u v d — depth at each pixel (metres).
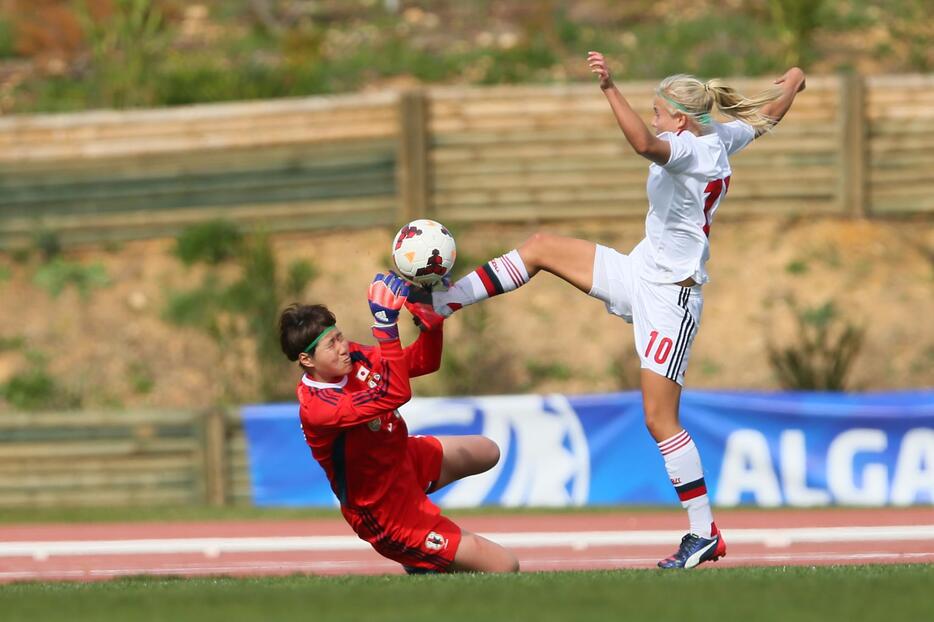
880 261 60.94
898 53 81.31
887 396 44.62
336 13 92.62
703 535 22.66
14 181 64.25
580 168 62.44
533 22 82.75
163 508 47.91
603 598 16.30
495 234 62.59
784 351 55.44
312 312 21.42
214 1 95.81
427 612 15.42
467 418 45.50
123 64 75.62
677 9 90.00
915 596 16.27
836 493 44.56
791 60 77.12
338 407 21.27
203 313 60.50
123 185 64.06
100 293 62.19
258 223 63.31
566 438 45.34
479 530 39.00
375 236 62.91
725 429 45.00
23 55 86.81
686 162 21.59
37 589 19.78
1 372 58.62
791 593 16.58
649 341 22.50
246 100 75.06
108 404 57.28
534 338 58.78
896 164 62.78
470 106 62.72
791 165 62.84
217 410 48.50
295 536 38.84
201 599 17.06
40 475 49.22
